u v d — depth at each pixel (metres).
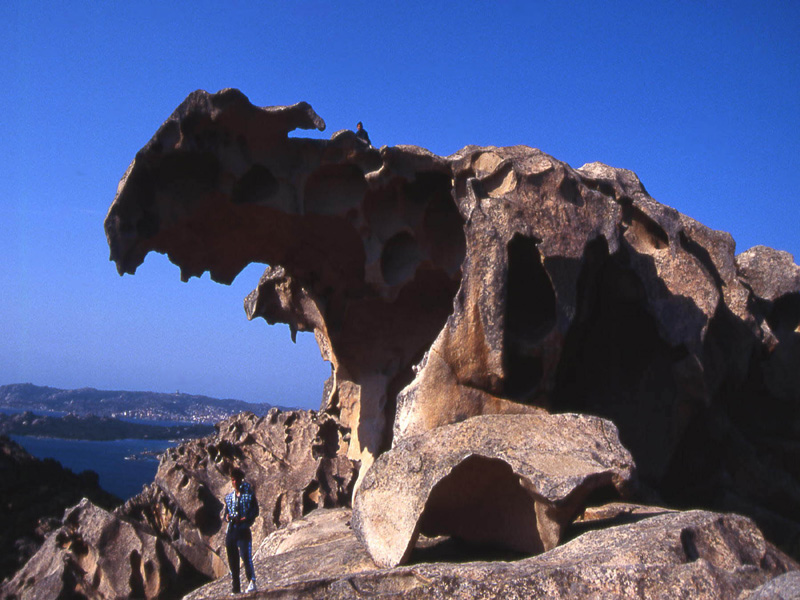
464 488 9.87
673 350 14.81
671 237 15.42
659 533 8.00
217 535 18.53
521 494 9.77
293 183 14.90
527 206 12.69
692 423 15.41
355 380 18.66
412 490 9.70
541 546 9.39
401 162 14.81
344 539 11.86
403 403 11.83
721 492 15.46
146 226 14.16
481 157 14.45
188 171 14.40
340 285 17.36
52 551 18.08
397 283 15.41
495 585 7.02
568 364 13.74
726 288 16.53
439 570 7.52
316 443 19.48
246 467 19.75
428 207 15.45
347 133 14.75
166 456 20.62
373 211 15.35
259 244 16.17
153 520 19.08
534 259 12.66
